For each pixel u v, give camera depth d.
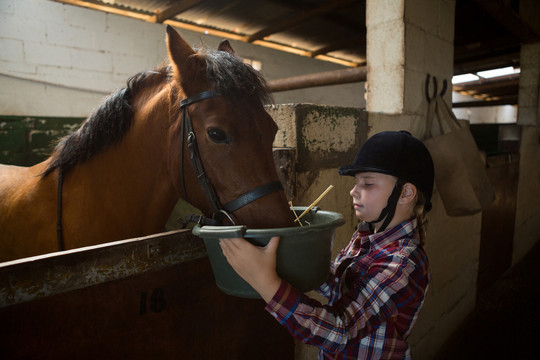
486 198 1.89
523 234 4.11
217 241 0.64
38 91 3.71
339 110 1.33
